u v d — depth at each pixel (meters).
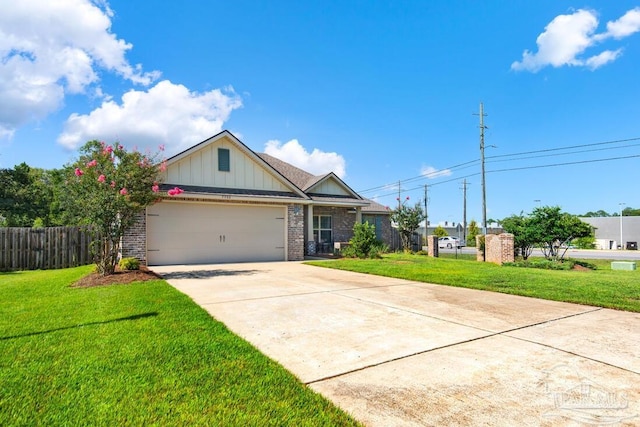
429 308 6.35
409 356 4.01
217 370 3.55
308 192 19.77
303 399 3.00
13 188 29.95
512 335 4.75
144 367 3.59
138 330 4.82
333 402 2.97
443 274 10.63
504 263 14.75
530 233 15.09
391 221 24.94
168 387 3.17
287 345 4.39
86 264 15.23
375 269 11.88
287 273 11.30
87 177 9.52
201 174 14.64
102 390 3.09
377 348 4.27
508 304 6.70
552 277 10.09
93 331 4.77
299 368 3.70
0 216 27.53
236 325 5.26
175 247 13.73
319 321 5.48
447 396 3.07
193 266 13.29
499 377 3.44
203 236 14.27
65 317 5.52
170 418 2.67
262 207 15.56
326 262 14.47
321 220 20.80
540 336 4.71
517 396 3.05
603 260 20.47
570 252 33.50
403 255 19.05
